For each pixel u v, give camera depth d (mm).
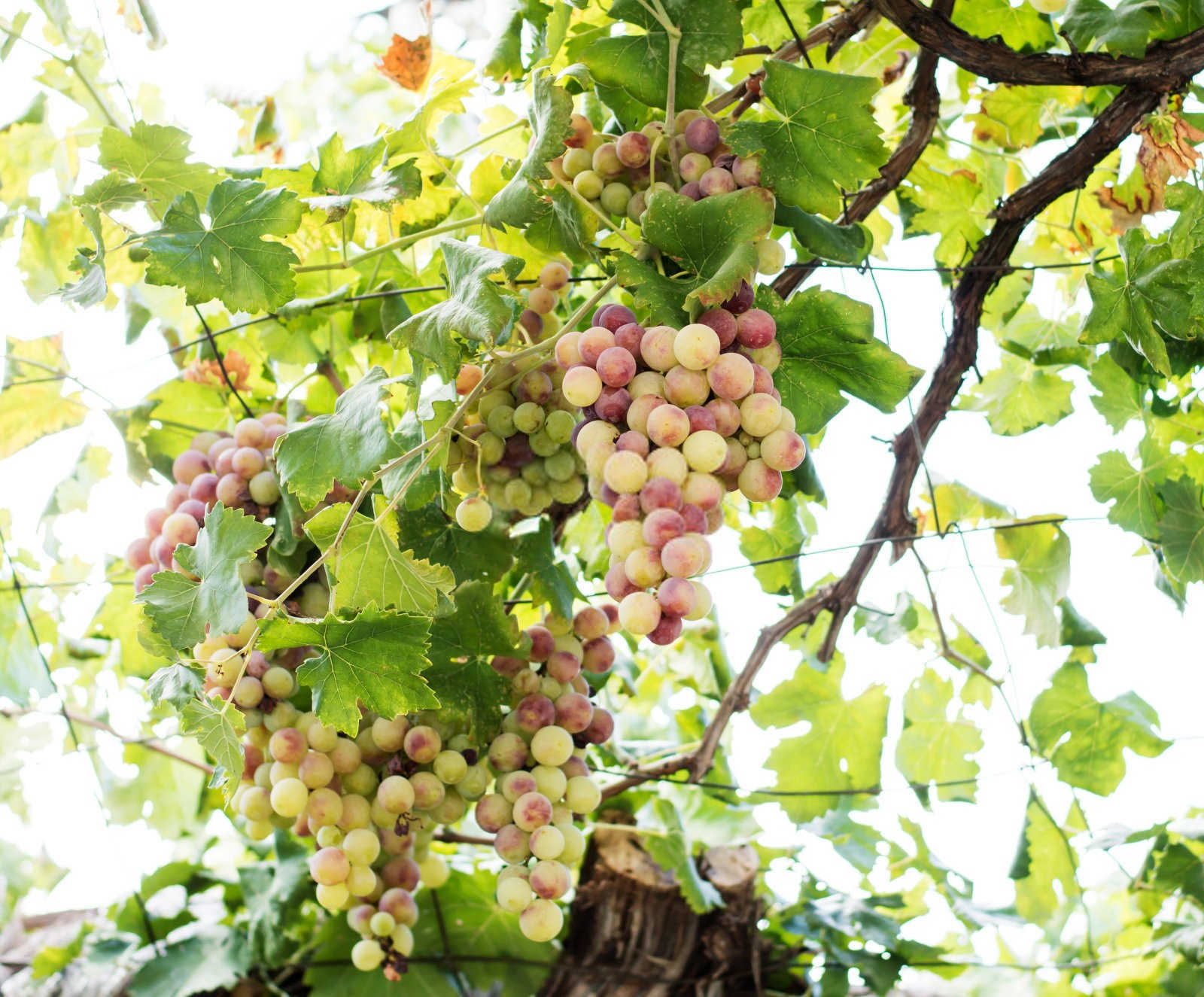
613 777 1483
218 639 1262
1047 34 1407
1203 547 1420
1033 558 1498
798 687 1493
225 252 1218
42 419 1462
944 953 1465
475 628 1275
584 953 1450
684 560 1096
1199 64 1305
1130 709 1481
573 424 1259
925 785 1501
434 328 1173
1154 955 1508
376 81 1510
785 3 1402
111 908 1456
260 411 1456
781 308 1217
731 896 1468
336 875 1235
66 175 1460
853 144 1205
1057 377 1534
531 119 1264
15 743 1561
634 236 1264
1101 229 1497
